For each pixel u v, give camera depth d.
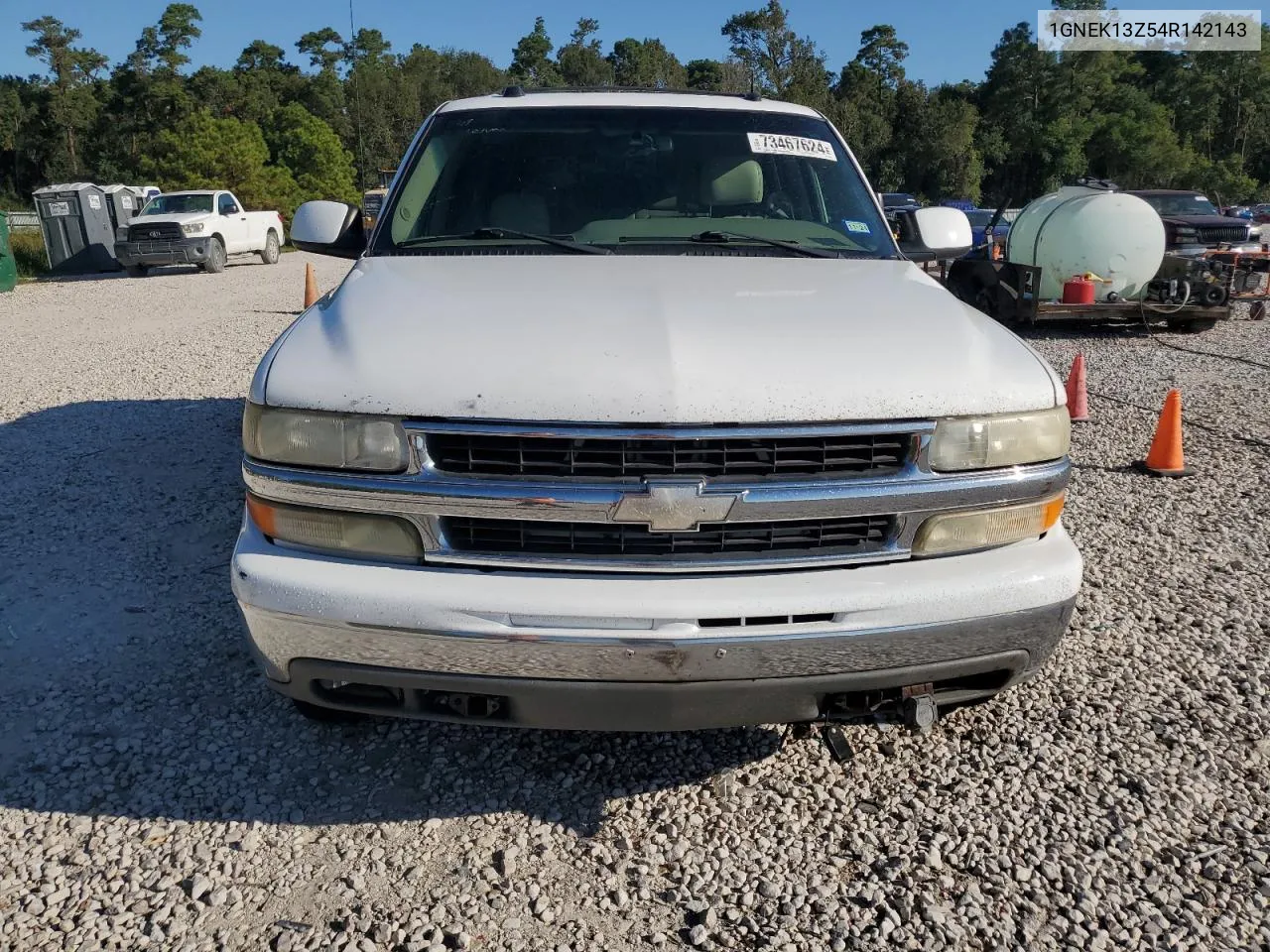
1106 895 2.35
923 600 2.24
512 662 2.20
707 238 3.32
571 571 2.22
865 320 2.54
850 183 3.70
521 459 2.17
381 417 2.19
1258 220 49.31
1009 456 2.33
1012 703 3.17
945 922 2.26
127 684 3.25
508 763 2.84
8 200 84.81
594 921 2.26
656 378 2.18
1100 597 3.99
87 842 2.49
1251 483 5.61
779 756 2.89
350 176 47.78
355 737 2.95
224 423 6.59
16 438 6.27
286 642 2.29
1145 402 7.88
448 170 3.56
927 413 2.24
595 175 3.55
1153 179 86.31
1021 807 2.67
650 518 2.17
